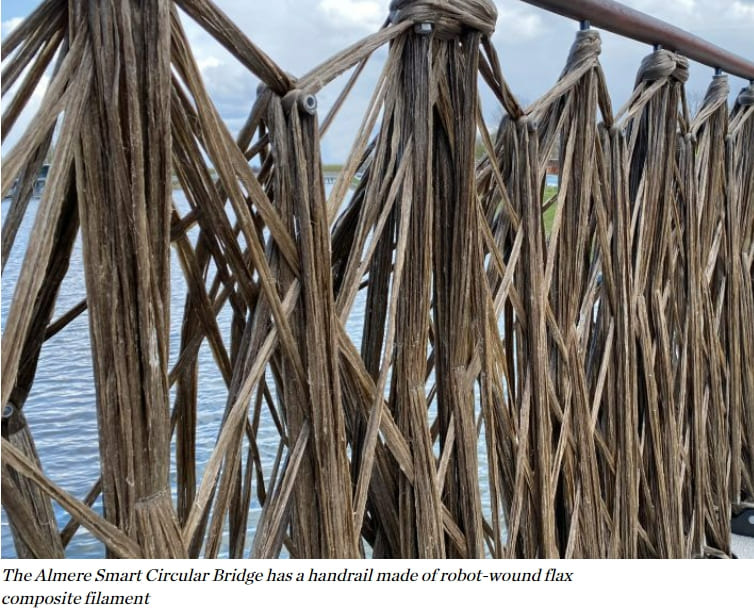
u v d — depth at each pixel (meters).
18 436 0.68
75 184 0.64
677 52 1.48
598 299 1.42
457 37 0.93
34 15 0.59
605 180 1.32
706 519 1.88
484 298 1.03
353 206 0.94
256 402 0.90
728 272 1.95
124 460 0.65
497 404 1.11
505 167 1.12
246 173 0.71
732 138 1.88
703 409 1.84
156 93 0.61
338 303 0.86
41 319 0.68
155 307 0.64
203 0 0.65
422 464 0.97
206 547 0.76
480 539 1.05
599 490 1.35
